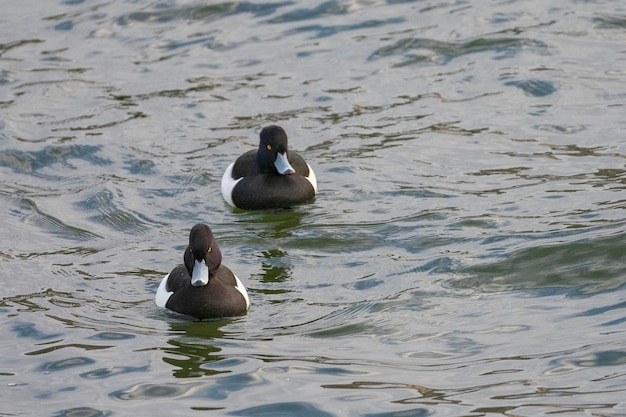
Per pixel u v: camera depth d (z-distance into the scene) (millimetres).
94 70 22359
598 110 19312
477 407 10742
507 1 24234
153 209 16859
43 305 13750
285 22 24078
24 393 11539
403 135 18953
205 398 11242
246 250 15312
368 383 11375
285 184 16828
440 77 21141
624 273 13781
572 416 10461
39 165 18578
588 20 23000
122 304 13789
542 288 13602
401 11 24125
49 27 24344
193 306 13289
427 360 11883
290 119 19828
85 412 11062
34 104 20938
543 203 16094
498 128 18953
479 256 14516
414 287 13805
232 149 18859
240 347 12453
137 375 11836
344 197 16906
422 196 16672
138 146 19094
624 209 15641
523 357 11805
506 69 21172
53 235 15992
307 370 11734
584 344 11984
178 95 21062
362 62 21953
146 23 24344
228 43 23266
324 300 13656
